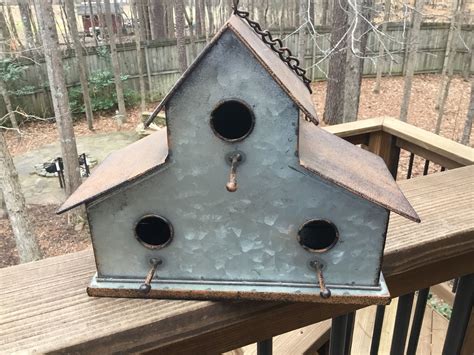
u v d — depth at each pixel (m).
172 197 0.77
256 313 0.84
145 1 16.52
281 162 0.75
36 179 8.83
